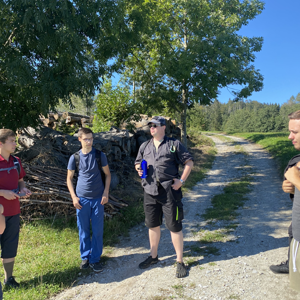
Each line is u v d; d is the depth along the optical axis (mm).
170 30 14344
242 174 10141
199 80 13359
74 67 6340
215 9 15672
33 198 4965
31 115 6895
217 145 21547
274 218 5027
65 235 4363
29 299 2725
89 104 7512
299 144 1769
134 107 12352
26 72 5586
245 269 3094
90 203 3342
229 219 5105
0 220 1898
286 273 2930
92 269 3373
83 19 6648
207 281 2895
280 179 8711
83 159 3344
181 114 15273
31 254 3709
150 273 3211
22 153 6121
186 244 4047
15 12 5891
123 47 9062
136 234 4695
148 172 3152
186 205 6520
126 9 9461
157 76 14555
